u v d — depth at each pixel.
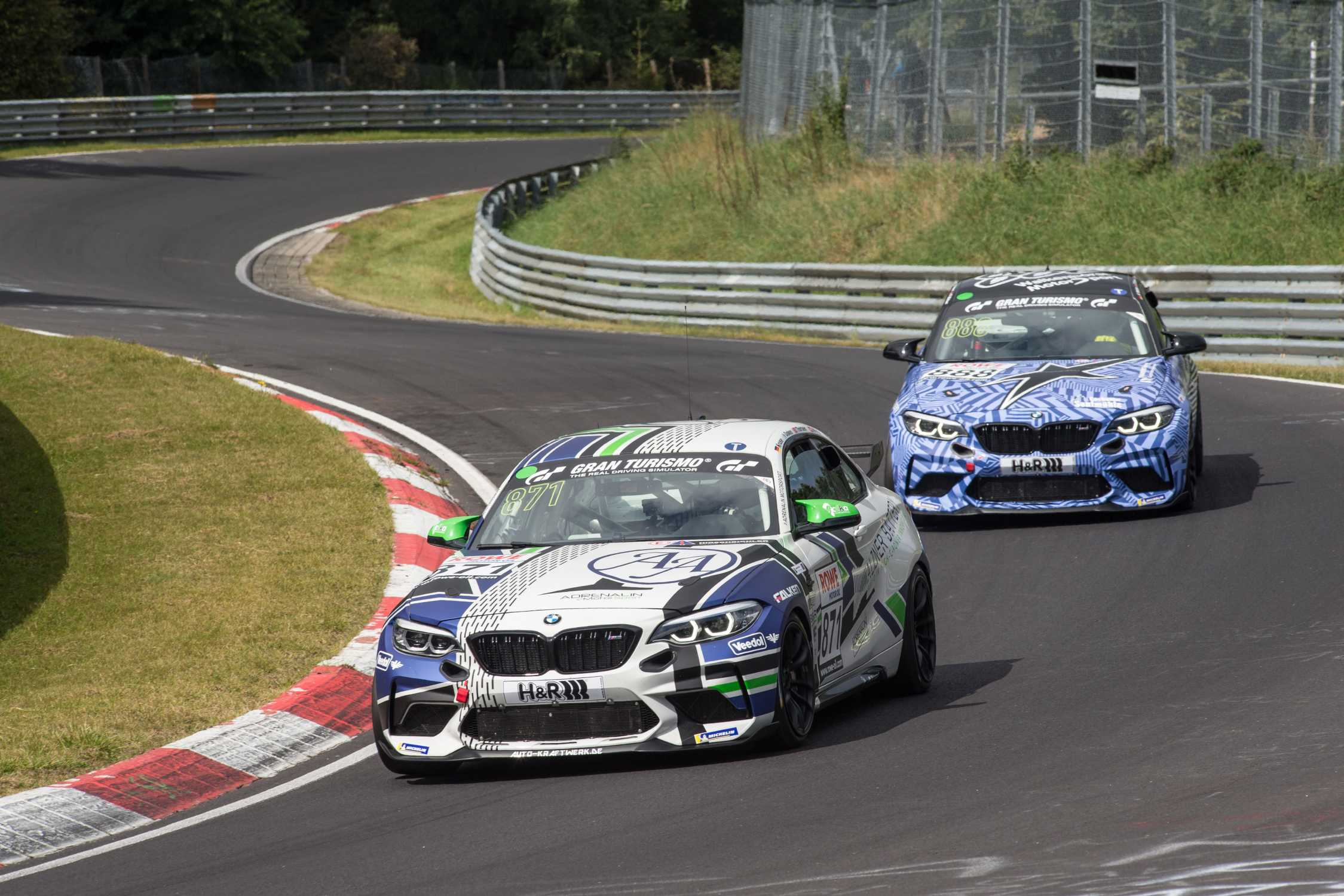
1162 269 78.19
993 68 112.56
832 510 27.97
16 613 40.25
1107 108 107.25
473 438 60.31
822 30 126.62
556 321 104.69
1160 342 49.00
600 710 25.06
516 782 26.06
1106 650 32.50
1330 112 98.44
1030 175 107.19
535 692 25.03
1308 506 44.88
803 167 123.81
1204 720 26.12
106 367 64.88
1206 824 20.23
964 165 112.25
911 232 106.75
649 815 23.05
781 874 19.59
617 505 28.78
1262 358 75.38
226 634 37.06
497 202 139.38
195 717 30.73
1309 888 17.36
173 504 49.00
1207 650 31.53
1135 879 18.19
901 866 19.48
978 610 37.31
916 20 117.75
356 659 34.53
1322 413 59.81
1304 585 36.47
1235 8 101.94
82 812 25.91
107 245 130.25
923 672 30.94
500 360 78.56
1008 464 45.31
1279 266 77.69
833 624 27.88
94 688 33.44
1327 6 97.88
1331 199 95.12
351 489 50.47
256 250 135.75
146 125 185.88
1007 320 50.47
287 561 43.41
